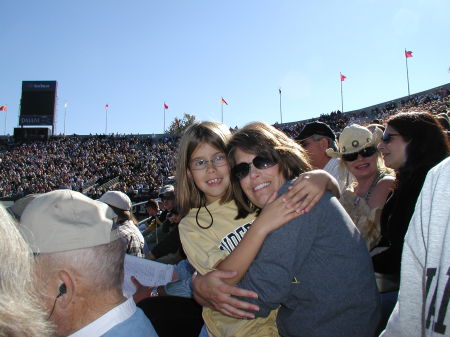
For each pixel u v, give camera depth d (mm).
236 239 2115
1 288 856
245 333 1832
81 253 1354
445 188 1141
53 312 1346
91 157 47188
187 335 2453
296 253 1548
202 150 2250
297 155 1956
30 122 50625
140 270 3043
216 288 1647
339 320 1535
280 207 1605
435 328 1029
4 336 815
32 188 36094
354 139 2875
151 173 38938
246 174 1925
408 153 2254
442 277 1038
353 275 1554
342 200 2988
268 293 1547
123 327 1394
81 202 1448
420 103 34469
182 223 2285
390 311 2215
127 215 4262
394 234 2229
